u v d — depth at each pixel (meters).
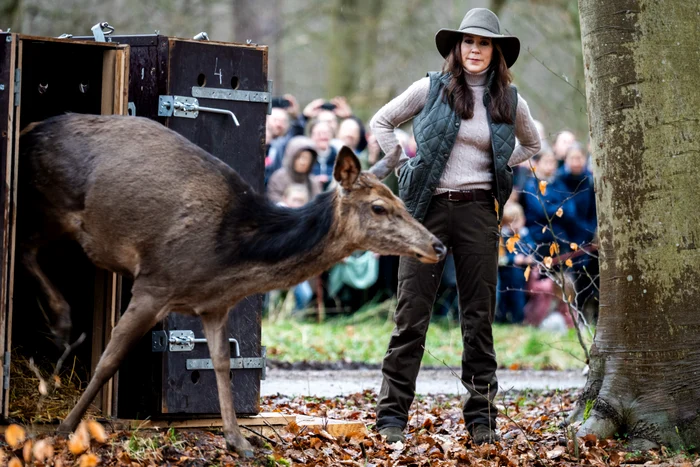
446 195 7.57
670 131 7.81
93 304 7.48
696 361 7.77
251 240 6.69
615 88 7.91
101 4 22.69
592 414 7.97
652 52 7.82
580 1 8.20
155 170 6.69
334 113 15.45
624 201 7.91
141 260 6.69
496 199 7.61
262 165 7.68
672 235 7.81
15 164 6.68
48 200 6.90
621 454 7.52
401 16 25.23
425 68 25.80
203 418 7.47
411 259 7.60
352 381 11.91
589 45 8.10
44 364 7.62
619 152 7.92
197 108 7.42
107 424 7.03
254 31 25.47
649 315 7.85
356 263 15.41
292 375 12.21
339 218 6.72
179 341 7.28
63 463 6.06
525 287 16.08
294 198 13.95
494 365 7.77
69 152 6.84
